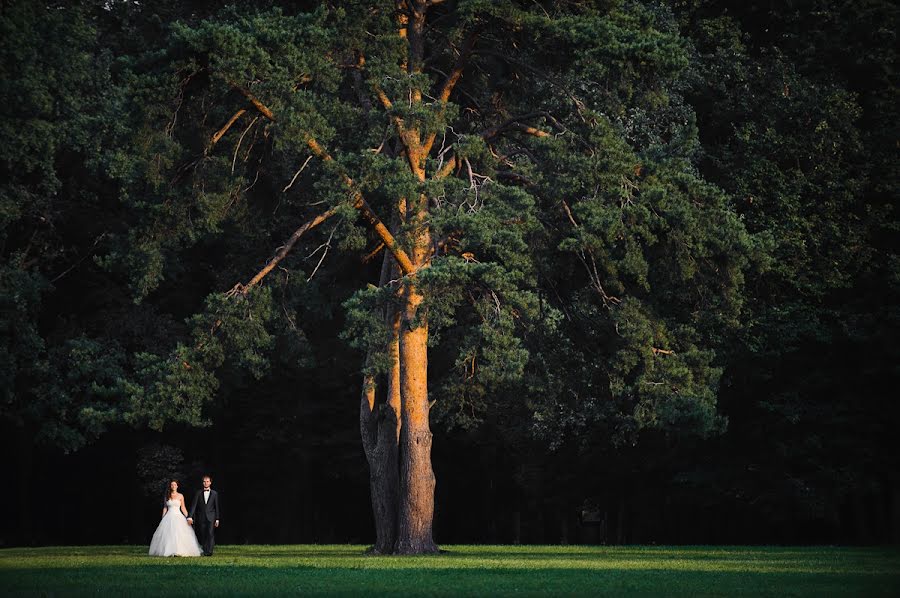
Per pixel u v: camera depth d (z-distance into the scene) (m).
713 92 54.59
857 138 52.12
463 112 42.62
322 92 39.28
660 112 48.00
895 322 49.56
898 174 51.84
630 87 37.31
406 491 37.38
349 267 44.97
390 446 38.53
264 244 45.75
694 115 48.59
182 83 34.41
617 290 40.12
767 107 52.72
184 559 30.72
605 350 40.81
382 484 38.38
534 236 38.72
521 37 38.09
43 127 45.66
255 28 34.34
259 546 44.59
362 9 37.34
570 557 32.16
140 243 37.28
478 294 37.34
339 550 39.72
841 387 51.72
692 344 40.12
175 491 33.69
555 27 36.53
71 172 51.94
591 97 40.03
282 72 33.97
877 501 54.53
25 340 47.94
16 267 48.69
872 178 52.31
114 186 52.53
